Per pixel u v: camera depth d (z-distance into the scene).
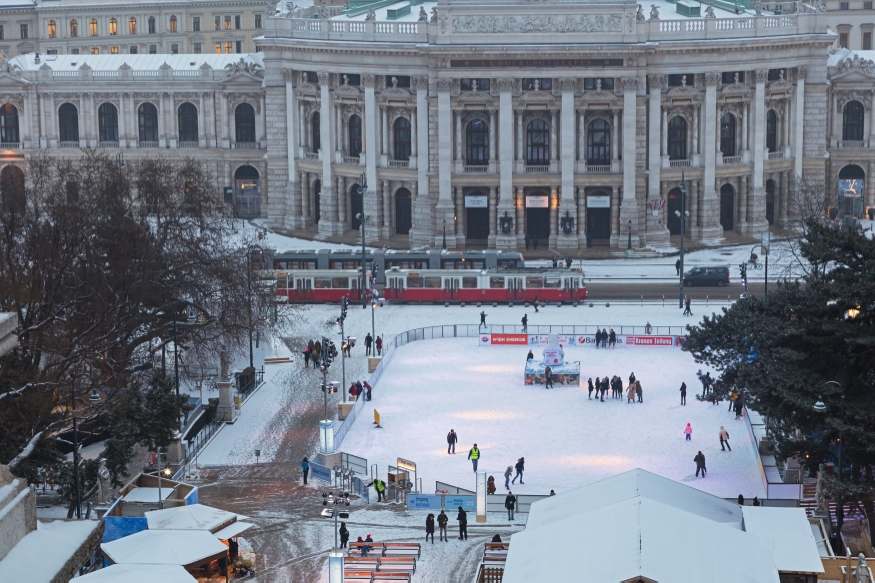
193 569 75.50
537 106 181.62
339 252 166.25
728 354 107.62
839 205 190.50
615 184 183.50
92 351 97.19
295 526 87.50
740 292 160.25
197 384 121.19
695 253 182.12
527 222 187.25
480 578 70.50
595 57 179.12
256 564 80.31
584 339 139.38
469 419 114.00
